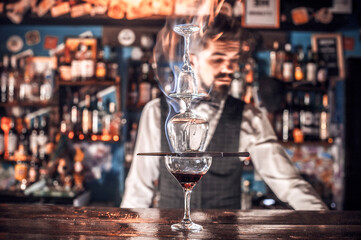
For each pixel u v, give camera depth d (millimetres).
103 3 3182
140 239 751
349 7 3293
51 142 3850
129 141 3863
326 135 3785
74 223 891
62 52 4035
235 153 748
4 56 3885
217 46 1750
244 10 3262
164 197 1689
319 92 3928
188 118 827
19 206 1110
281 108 3637
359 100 3992
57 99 3873
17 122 3979
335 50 3959
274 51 3795
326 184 3975
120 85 3904
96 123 3854
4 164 4023
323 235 807
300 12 3299
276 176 1526
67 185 3594
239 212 1050
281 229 854
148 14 3123
